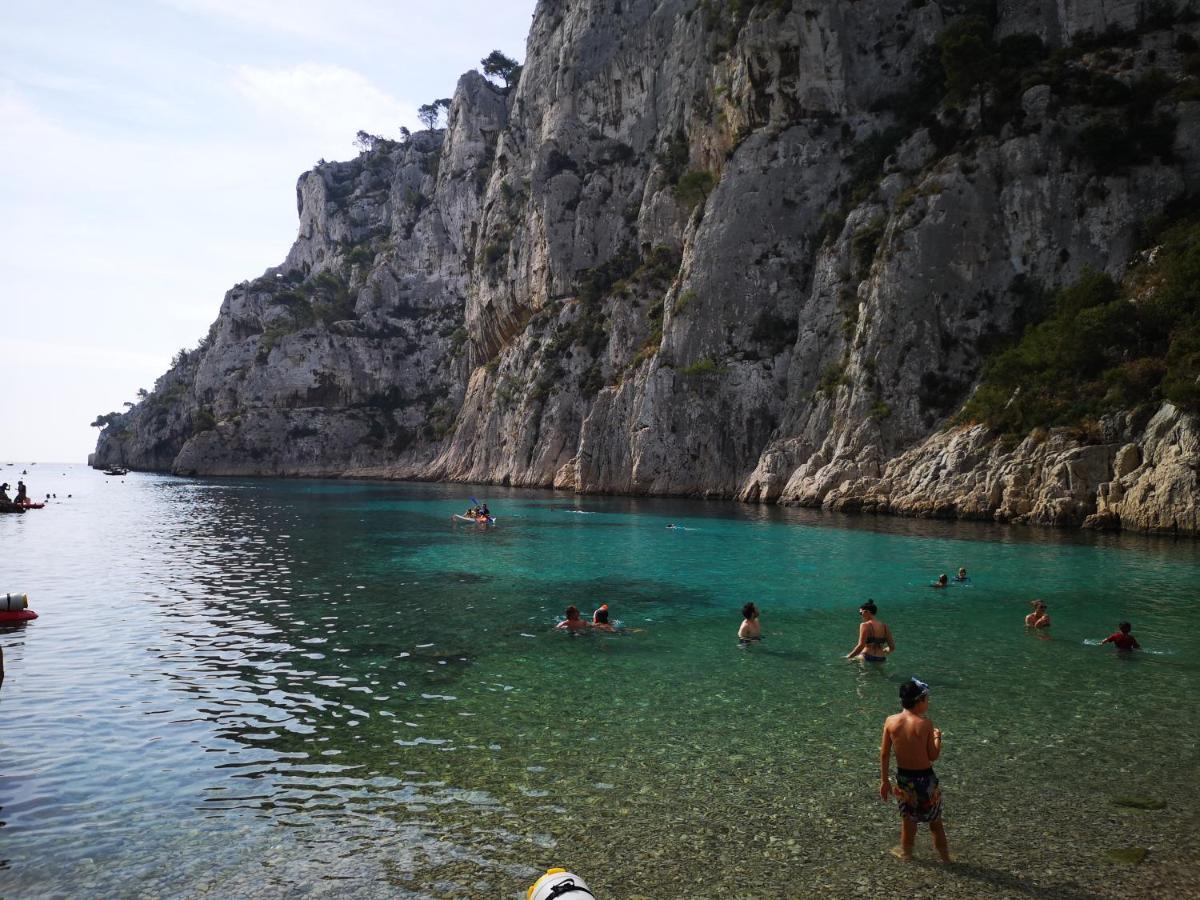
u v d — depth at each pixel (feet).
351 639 68.85
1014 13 254.88
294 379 540.11
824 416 232.32
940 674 57.47
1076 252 205.05
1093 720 46.93
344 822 33.65
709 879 29.04
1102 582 96.58
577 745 42.80
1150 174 201.98
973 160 221.66
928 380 211.20
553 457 344.08
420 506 239.09
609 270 371.35
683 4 385.50
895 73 277.23
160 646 66.18
